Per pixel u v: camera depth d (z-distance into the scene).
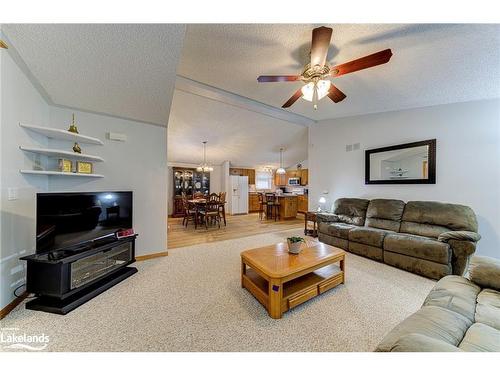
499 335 0.92
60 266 1.66
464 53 1.90
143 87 2.29
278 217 6.72
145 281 2.22
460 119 2.73
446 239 2.21
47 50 1.74
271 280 1.61
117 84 2.19
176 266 2.65
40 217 1.70
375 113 3.65
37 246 1.67
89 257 2.07
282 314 1.64
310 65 1.83
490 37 1.69
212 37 1.93
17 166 1.76
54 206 1.79
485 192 2.55
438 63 2.08
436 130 2.93
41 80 1.96
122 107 2.53
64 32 1.62
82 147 2.47
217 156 7.13
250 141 5.83
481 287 1.35
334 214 3.78
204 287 2.09
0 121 1.58
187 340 1.36
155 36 1.73
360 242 2.97
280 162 7.95
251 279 2.00
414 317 1.08
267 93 3.25
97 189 2.56
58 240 1.81
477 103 2.61
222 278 2.30
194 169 7.67
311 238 4.11
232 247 3.50
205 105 3.87
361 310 1.71
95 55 1.84
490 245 2.51
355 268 2.56
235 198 7.81
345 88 2.80
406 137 3.25
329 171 4.39
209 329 1.47
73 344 1.32
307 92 2.11
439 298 1.25
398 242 2.52
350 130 4.03
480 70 2.11
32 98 1.97
